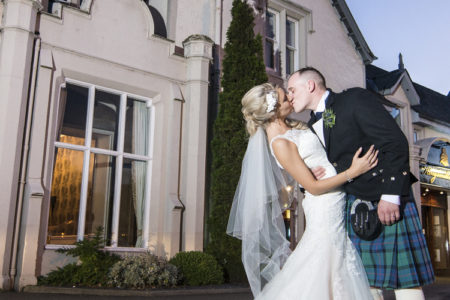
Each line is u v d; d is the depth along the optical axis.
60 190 7.49
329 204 2.59
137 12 8.73
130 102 8.69
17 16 6.93
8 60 6.81
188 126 9.02
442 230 16.19
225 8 10.62
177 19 10.16
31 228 6.66
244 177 3.09
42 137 7.05
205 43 9.33
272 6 11.97
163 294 6.43
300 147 2.64
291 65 12.54
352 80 13.89
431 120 16.41
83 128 7.97
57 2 8.53
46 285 6.56
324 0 13.50
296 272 2.53
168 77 9.05
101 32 8.16
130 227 8.33
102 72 8.09
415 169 14.28
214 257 8.02
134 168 8.57
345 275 2.49
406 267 2.38
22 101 6.84
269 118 2.73
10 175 6.57
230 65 9.37
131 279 6.67
